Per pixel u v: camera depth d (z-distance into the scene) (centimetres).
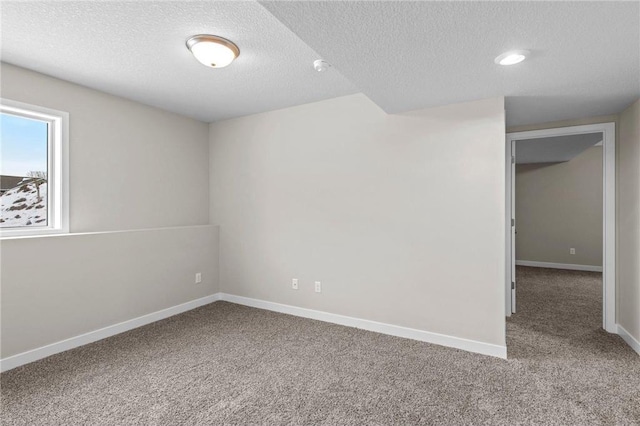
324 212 331
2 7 173
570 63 192
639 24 149
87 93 292
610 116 306
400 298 292
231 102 335
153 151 349
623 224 291
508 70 202
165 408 187
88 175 293
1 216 255
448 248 272
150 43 213
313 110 335
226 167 402
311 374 225
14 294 236
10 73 244
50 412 183
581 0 131
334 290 327
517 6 136
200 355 254
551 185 642
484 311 258
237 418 179
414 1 132
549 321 332
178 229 360
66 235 265
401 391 204
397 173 293
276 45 215
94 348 268
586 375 223
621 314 295
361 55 181
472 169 262
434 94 245
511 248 357
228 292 405
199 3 171
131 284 313
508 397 197
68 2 169
